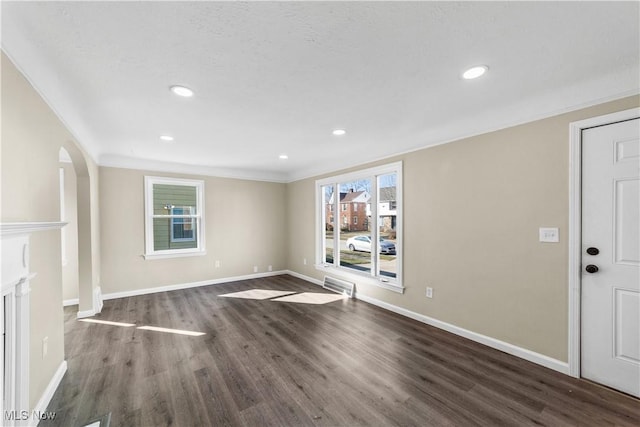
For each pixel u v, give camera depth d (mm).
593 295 2045
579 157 2078
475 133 2707
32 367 1660
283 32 1438
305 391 1993
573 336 2115
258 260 5676
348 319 3369
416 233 3307
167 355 2506
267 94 2160
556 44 1559
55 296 2027
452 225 2926
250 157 4332
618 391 1942
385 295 3756
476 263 2723
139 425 1674
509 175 2469
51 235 1965
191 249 4949
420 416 1739
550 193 2227
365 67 1787
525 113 2342
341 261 4738
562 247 2168
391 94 2178
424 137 3164
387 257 3863
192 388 2027
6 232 1229
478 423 1676
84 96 2148
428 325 3166
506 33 1460
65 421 1698
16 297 1419
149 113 2510
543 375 2152
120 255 4277
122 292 4293
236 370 2262
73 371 2238
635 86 1828
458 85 2039
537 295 2309
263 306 3871
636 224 1879
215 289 4762
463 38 1501
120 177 4277
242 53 1625
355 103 2344
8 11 1254
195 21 1347
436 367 2287
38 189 1731
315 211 5141
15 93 1440
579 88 2045
